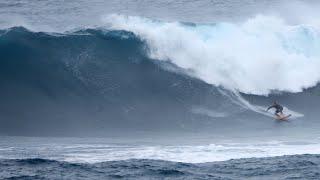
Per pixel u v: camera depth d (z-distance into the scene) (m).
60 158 112.62
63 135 141.50
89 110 154.62
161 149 121.62
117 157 113.38
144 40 165.50
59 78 158.00
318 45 177.50
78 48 162.25
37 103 154.75
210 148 122.69
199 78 163.25
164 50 165.62
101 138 137.00
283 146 124.81
